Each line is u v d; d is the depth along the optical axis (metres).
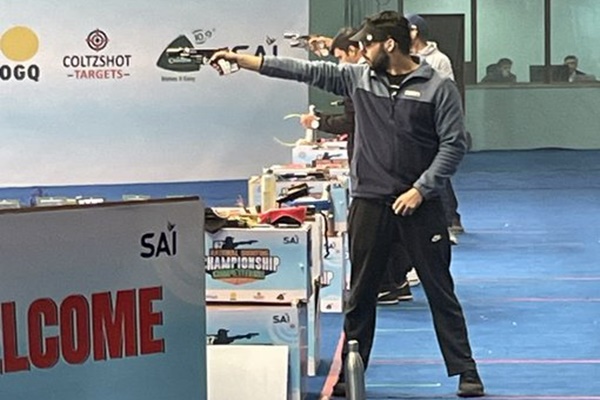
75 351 2.66
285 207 7.89
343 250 9.70
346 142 11.52
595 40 24.73
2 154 16.12
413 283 11.04
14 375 2.59
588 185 18.88
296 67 6.84
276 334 6.62
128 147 16.42
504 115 24.72
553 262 12.16
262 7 16.50
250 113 16.75
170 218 2.79
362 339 6.95
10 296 2.57
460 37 22.89
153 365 2.78
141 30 16.31
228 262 6.81
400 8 24.44
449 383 7.55
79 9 16.11
